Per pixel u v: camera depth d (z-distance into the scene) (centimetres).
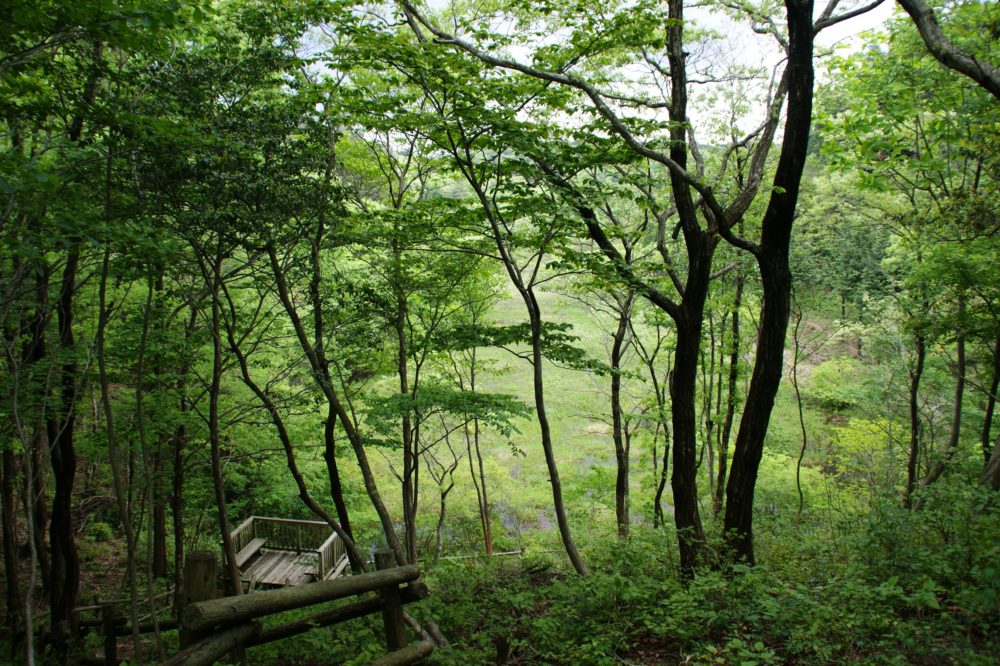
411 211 850
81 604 1048
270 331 1209
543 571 956
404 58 669
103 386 561
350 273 1060
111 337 902
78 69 578
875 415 1872
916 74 880
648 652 518
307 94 715
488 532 1423
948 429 1695
